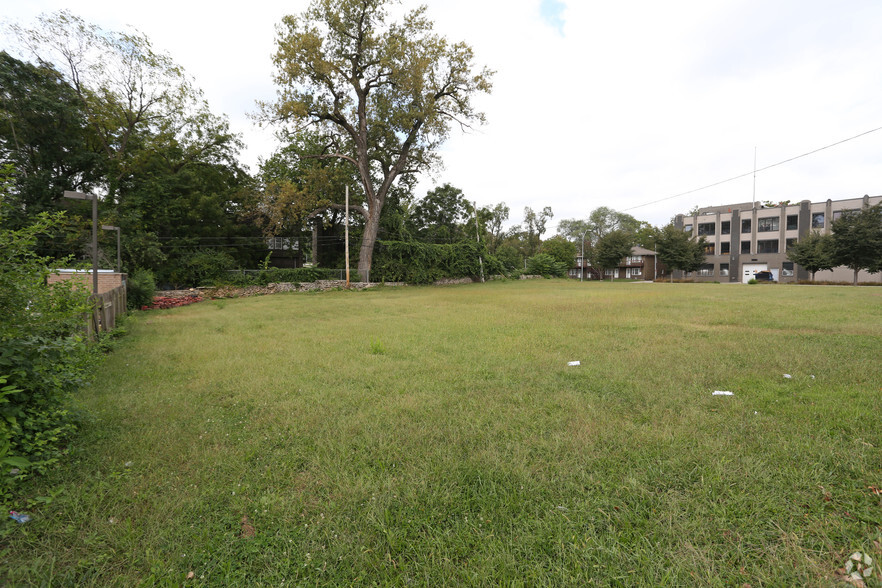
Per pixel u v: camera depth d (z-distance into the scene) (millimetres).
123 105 29359
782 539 2203
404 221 42375
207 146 34719
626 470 2975
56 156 25406
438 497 2703
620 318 11438
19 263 3643
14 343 3160
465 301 19500
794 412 3951
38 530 2369
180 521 2482
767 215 53750
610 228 90562
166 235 29609
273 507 2605
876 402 4113
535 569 2080
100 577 2082
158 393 5102
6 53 23266
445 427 3857
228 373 6086
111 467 3119
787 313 11734
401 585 2014
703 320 10719
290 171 37938
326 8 29859
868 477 2730
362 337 9305
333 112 32875
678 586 1935
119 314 11820
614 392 4855
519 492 2730
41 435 3227
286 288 30188
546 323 10820
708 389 4848
